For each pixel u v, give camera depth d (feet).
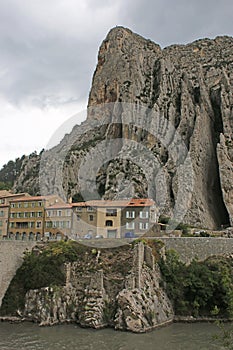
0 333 176.04
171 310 212.02
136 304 191.62
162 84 532.32
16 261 228.02
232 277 231.50
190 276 223.30
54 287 208.13
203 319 209.77
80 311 198.49
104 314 193.47
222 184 398.42
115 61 578.25
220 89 497.46
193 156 430.20
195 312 212.64
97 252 231.91
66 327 188.44
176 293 218.79
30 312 204.85
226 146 422.00
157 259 233.14
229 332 117.80
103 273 215.72
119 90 542.98
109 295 203.31
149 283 210.79
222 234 317.83
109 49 601.62
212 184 441.27
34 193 449.06
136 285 204.23
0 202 369.91
